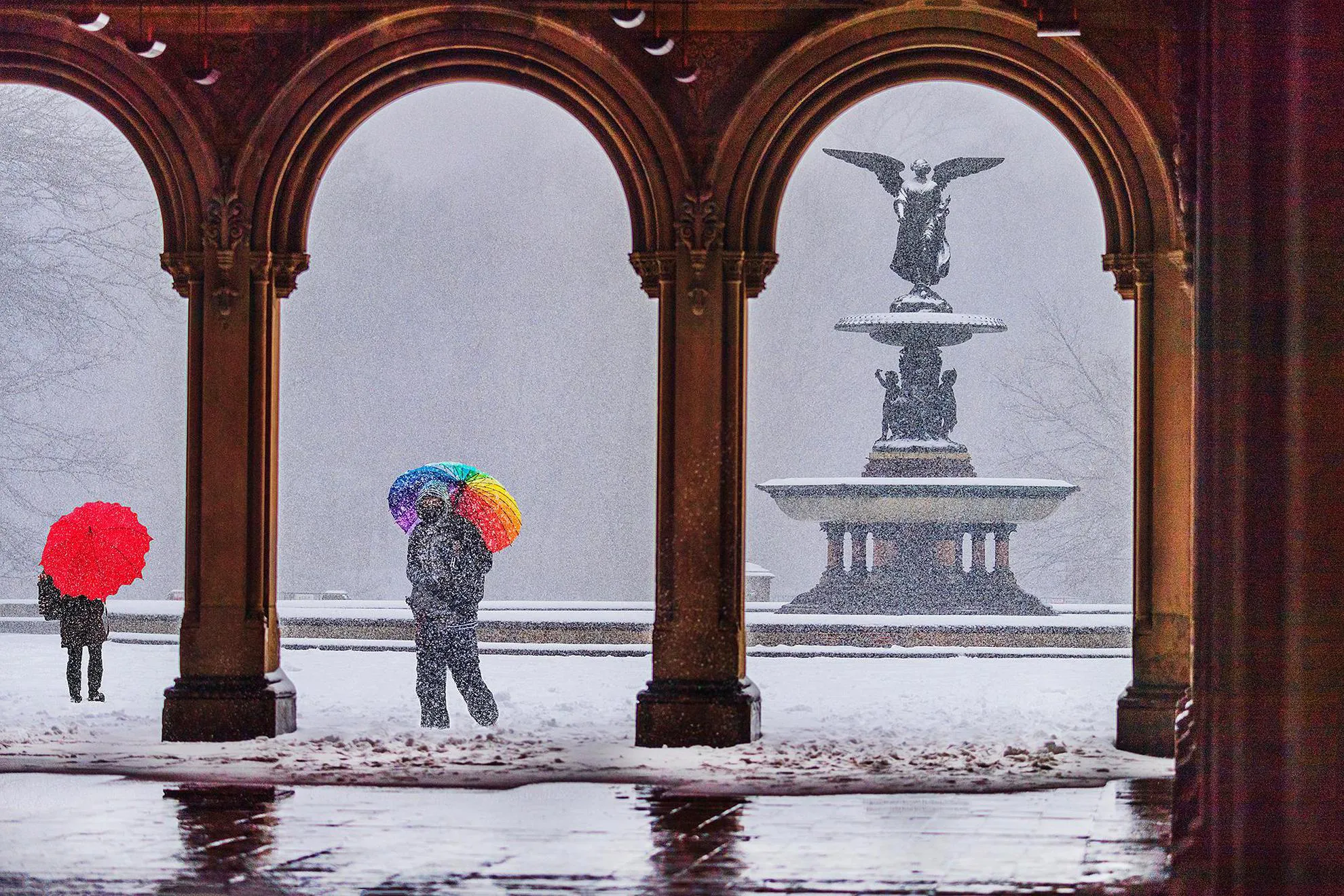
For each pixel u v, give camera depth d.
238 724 39.12
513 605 84.25
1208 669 14.48
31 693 49.12
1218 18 13.62
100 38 39.84
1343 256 13.01
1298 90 13.06
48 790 32.31
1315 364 13.05
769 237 39.38
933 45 38.66
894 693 49.56
